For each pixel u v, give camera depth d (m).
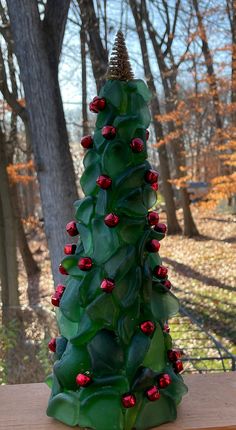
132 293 1.17
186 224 15.50
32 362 4.23
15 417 1.25
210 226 16.56
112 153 1.20
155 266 1.25
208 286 9.65
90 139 1.26
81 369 1.18
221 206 19.33
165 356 1.24
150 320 1.21
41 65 4.75
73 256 1.24
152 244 1.21
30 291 10.52
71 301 1.21
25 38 4.72
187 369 4.27
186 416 1.23
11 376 4.19
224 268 10.99
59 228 4.83
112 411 1.14
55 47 4.86
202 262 11.80
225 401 1.31
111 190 1.20
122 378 1.15
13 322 4.59
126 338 1.16
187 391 1.28
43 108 4.77
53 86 4.81
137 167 1.21
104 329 1.17
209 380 1.47
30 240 16.52
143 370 1.16
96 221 1.21
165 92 13.92
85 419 1.16
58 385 1.23
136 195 1.20
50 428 1.19
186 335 6.43
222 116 13.38
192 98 12.31
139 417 1.16
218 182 10.59
